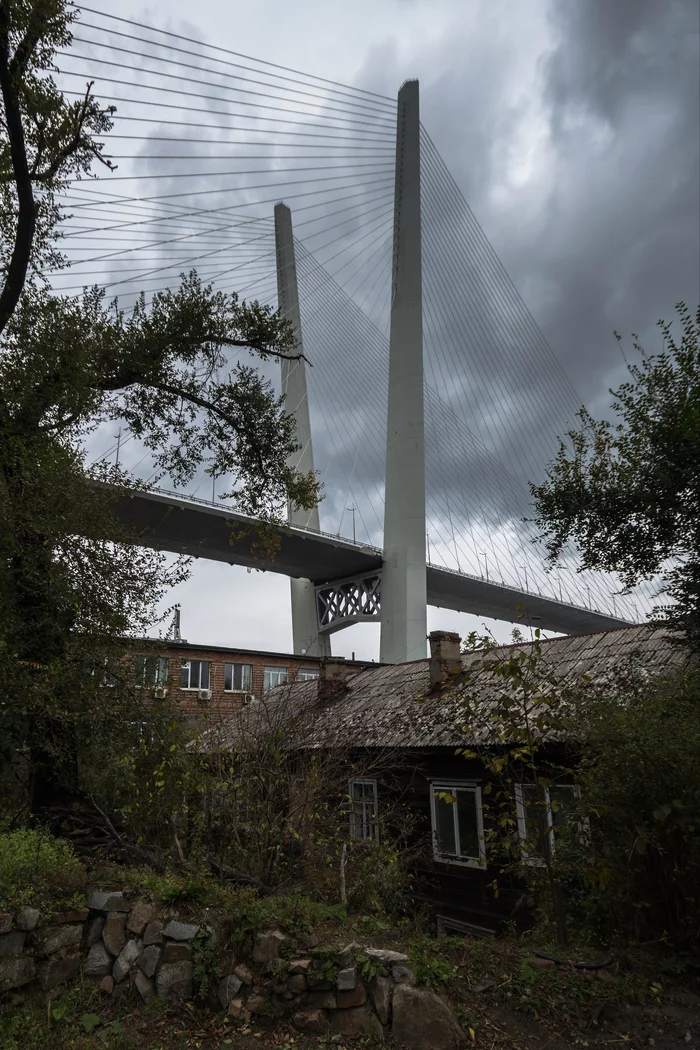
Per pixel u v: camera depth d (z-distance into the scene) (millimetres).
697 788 4895
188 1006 4285
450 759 10984
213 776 6387
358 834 7992
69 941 4582
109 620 7688
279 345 12453
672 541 8906
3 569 7109
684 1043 4043
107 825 6641
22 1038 3887
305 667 26500
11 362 8852
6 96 7605
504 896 9883
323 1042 3969
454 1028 3939
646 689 7734
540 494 10055
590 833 5477
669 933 5090
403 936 5062
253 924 4594
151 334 10883
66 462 7891
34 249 9445
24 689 6621
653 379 9148
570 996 4434
